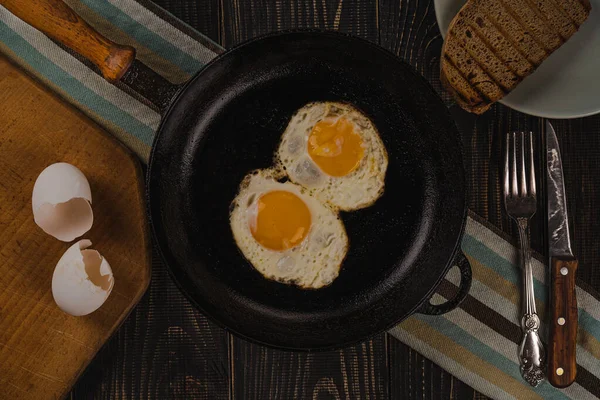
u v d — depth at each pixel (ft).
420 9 2.31
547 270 2.29
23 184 2.20
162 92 2.04
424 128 2.20
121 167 2.23
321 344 2.23
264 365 2.34
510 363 2.30
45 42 2.24
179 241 2.22
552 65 2.18
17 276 2.20
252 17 2.31
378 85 2.21
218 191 2.21
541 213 2.31
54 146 2.21
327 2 2.31
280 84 2.22
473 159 2.32
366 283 2.23
